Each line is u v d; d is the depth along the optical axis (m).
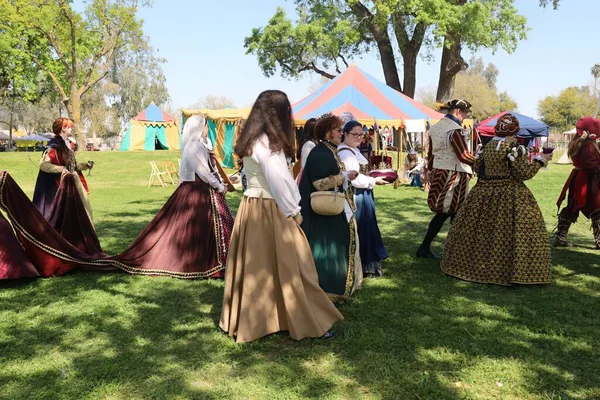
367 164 4.96
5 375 3.12
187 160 5.14
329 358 3.29
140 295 4.61
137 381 3.03
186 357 3.34
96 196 12.62
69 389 2.95
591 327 3.78
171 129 35.47
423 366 3.19
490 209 4.82
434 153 5.52
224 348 3.45
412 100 16.58
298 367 3.18
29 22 28.50
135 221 8.69
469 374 3.08
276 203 3.46
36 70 35.75
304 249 3.56
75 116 30.36
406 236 7.12
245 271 3.49
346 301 4.24
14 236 5.06
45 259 5.15
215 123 20.62
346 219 4.00
